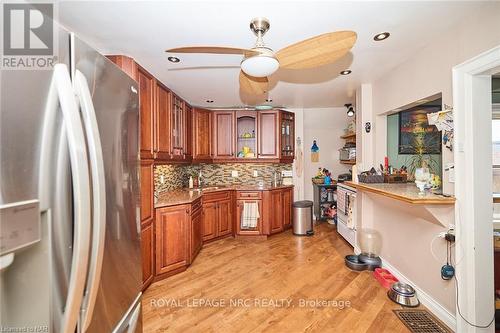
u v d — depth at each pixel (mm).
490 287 1636
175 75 2639
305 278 2553
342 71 2580
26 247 622
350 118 4875
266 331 1757
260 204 3930
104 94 962
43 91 670
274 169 4617
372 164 2979
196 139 3885
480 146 1626
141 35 1791
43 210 659
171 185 3676
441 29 1751
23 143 616
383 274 2496
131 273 1201
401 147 2883
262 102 3955
